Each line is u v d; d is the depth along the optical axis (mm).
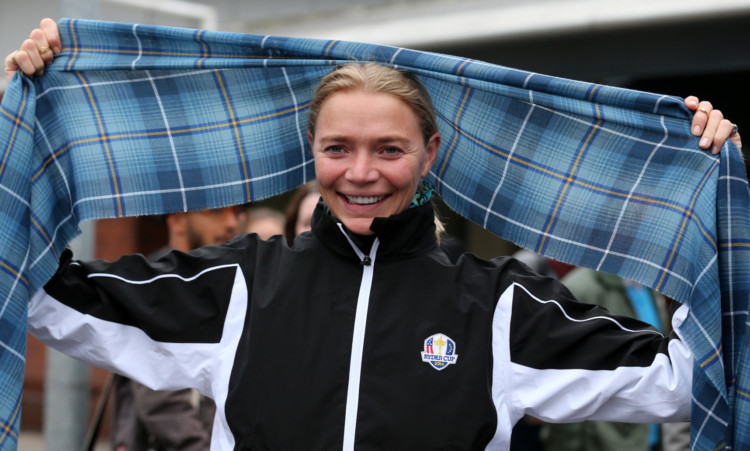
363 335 2490
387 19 8211
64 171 2816
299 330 2500
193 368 2570
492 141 2805
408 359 2467
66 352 2648
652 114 2600
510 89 2633
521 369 2510
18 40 10188
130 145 2838
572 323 2533
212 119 2863
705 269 2508
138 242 10984
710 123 2553
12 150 2656
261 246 2654
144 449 4109
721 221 2541
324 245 2598
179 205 2857
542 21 7074
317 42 2672
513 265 2664
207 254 2635
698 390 2486
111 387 4262
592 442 4891
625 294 5090
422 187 2674
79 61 2795
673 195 2621
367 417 2426
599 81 7070
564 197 2746
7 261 2613
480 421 2422
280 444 2426
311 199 4680
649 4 6562
